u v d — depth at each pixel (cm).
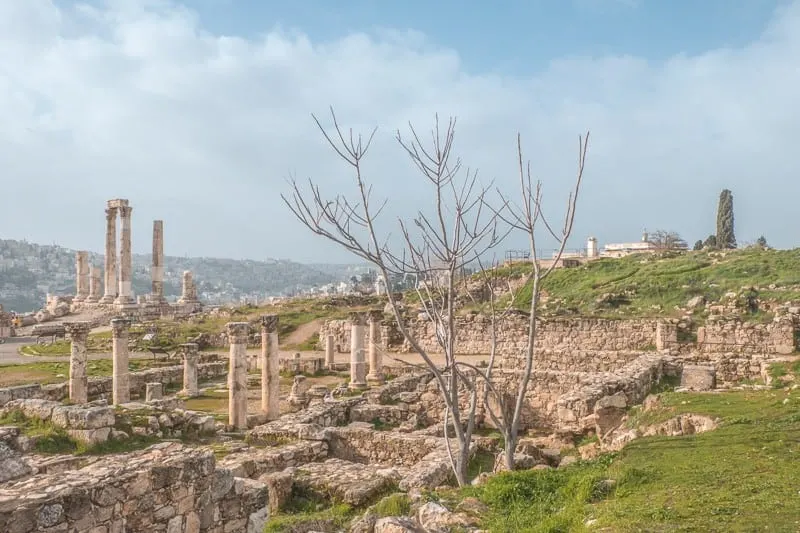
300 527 1195
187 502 986
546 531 892
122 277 6900
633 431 1669
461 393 2552
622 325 3566
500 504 1084
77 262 7919
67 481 876
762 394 1789
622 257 6056
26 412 1916
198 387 3559
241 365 2392
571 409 2006
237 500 1078
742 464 1095
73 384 2839
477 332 4000
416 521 1009
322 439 1914
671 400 1795
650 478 1069
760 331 2994
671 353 2952
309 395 2970
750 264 4803
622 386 2095
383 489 1431
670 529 796
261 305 7244
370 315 3612
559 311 4566
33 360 4356
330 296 7375
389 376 3706
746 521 801
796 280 4197
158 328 5753
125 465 959
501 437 1992
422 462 1627
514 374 2519
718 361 2703
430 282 1379
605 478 1098
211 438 2141
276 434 1989
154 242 7675
